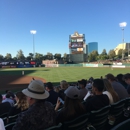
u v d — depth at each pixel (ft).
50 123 7.57
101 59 338.54
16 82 73.82
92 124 9.37
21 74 109.19
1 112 15.12
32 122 7.06
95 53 395.55
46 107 7.83
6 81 77.41
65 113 8.74
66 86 22.25
